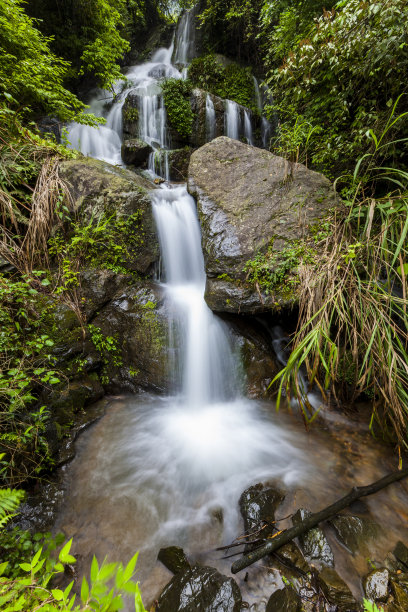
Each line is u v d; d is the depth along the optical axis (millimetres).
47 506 2359
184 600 1714
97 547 2145
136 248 4211
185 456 2914
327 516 2150
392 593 1757
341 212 3709
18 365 2631
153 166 8461
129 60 15969
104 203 4082
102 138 9156
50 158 4301
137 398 3604
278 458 2875
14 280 3242
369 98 3984
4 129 3936
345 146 4168
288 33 5320
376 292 2639
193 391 3695
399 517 2264
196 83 11227
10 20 4754
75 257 3852
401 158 3857
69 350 3264
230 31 12008
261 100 11266
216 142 4723
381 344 2484
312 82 4121
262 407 3502
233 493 2533
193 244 4840
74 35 9594
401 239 2367
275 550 1995
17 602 828
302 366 3838
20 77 4852
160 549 2127
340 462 2775
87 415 3223
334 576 1841
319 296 2953
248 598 1798
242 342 3760
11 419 2357
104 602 667
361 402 3443
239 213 3932
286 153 4836
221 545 2156
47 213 3725
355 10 3195
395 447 2861
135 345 3711
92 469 2729
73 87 11039
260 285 3412
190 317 3877
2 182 3621
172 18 17844
